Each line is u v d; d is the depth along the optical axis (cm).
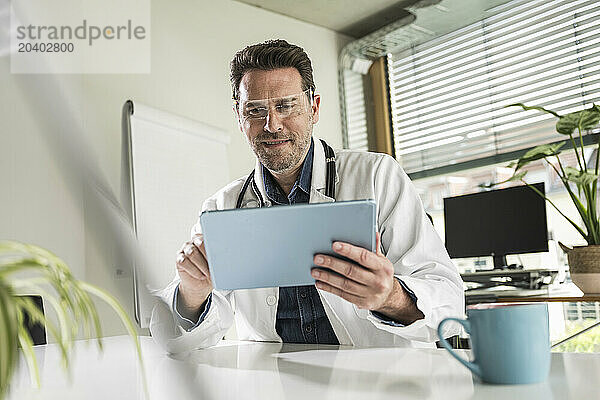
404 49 376
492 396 52
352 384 60
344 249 78
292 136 117
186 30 297
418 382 60
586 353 76
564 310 269
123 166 226
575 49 300
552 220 296
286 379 65
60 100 32
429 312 95
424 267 112
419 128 367
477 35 340
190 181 259
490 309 58
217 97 307
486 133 335
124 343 80
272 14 341
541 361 57
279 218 74
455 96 350
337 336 116
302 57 119
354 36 381
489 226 283
